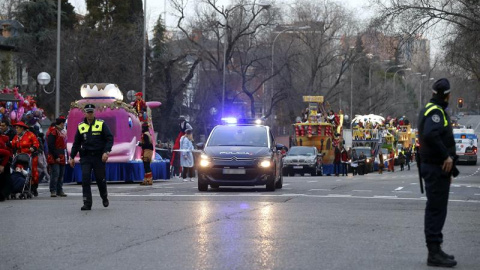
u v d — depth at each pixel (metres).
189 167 56.22
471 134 134.88
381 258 17.22
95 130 29.03
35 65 99.62
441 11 70.56
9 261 16.69
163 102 105.62
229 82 117.12
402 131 136.00
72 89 94.62
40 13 103.50
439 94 16.83
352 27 124.69
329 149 97.94
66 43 95.19
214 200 33.38
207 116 116.94
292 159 87.62
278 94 115.06
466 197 38.03
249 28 104.69
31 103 51.75
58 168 36.72
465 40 72.62
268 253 17.69
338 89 151.75
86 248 18.48
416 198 35.72
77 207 30.03
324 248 18.61
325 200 33.81
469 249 18.86
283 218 25.44
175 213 27.08
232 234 21.08
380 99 171.12
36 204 31.69
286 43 119.25
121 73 98.00
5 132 34.72
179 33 101.69
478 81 91.31
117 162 52.00
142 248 18.44
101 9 119.25
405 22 71.19
